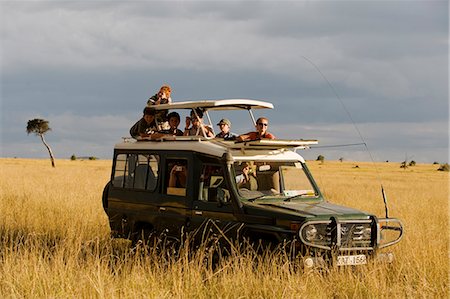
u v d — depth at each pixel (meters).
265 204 9.43
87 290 8.12
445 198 23.98
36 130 81.62
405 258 9.40
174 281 8.29
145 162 10.91
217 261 9.42
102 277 8.45
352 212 9.17
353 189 29.22
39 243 10.45
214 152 9.73
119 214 11.34
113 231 11.50
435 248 10.02
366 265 8.99
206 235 9.64
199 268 8.74
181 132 11.66
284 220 8.81
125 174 11.31
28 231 12.89
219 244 9.41
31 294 8.05
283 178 10.14
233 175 9.46
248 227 9.12
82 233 11.65
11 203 16.81
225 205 9.45
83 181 28.69
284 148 10.18
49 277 8.54
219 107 10.91
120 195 11.32
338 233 8.78
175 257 9.73
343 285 8.27
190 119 11.52
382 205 18.95
